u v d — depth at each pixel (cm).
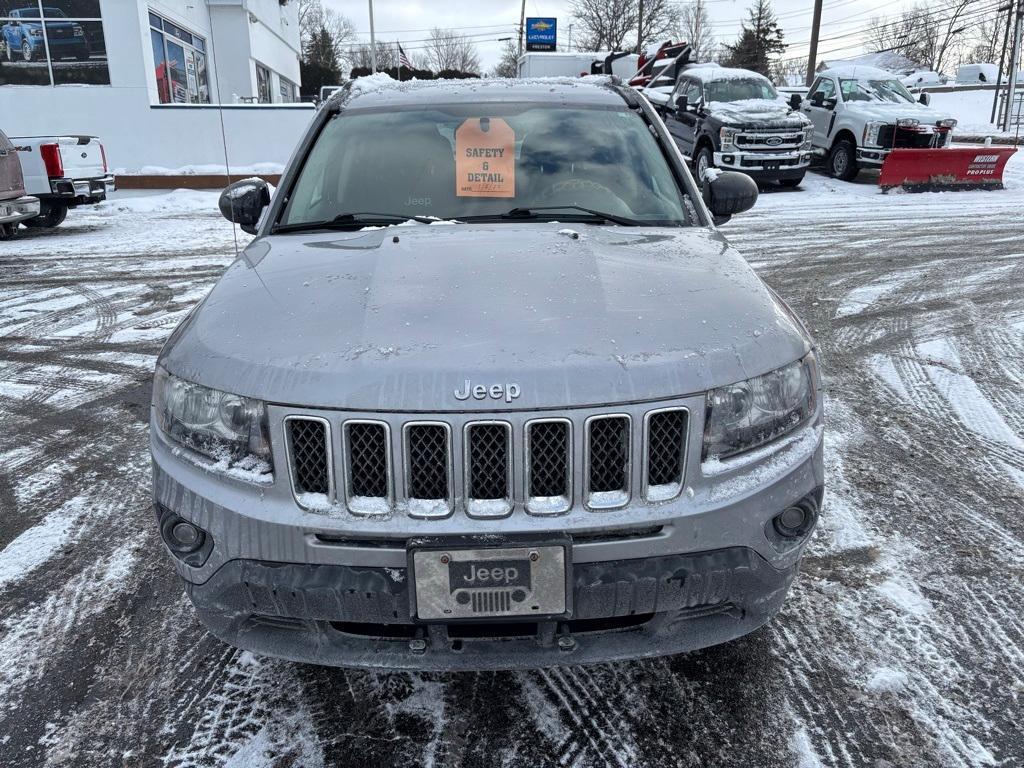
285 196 306
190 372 198
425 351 182
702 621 201
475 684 238
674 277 224
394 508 177
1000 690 230
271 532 182
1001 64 4216
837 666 242
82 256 1009
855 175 1672
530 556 175
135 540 326
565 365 178
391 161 311
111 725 224
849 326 621
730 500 185
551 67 2089
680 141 1698
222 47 2128
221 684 239
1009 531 319
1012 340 579
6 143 1117
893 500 346
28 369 552
